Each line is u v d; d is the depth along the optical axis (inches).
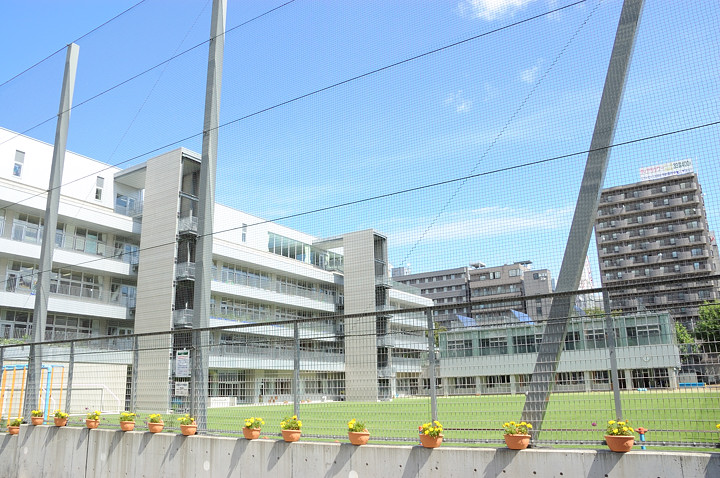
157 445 326.0
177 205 1277.1
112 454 348.2
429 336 265.4
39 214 1200.8
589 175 272.5
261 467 282.2
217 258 1288.1
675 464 192.4
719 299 233.9
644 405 228.7
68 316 1237.7
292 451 274.2
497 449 224.1
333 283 1339.8
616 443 203.3
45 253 500.4
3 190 1112.2
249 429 292.2
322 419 294.0
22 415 458.0
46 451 391.9
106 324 1323.8
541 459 214.4
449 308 269.1
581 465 207.3
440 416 266.5
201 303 364.2
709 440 292.2
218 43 426.3
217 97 412.2
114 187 1412.4
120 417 353.4
